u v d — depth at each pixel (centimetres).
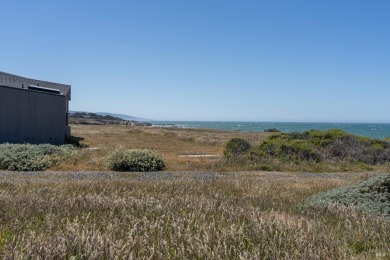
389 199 842
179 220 558
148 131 5803
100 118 14325
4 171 1638
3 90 2316
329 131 2439
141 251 427
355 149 2252
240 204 797
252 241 479
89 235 459
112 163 1741
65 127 3241
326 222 651
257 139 4431
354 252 496
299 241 474
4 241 472
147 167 1750
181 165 1920
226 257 417
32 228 540
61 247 420
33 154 1806
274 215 650
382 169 1978
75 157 1906
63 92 3519
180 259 420
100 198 754
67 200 742
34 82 3519
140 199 766
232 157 2052
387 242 531
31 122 2616
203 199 785
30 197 768
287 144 2186
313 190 1123
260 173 1720
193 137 4697
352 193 870
